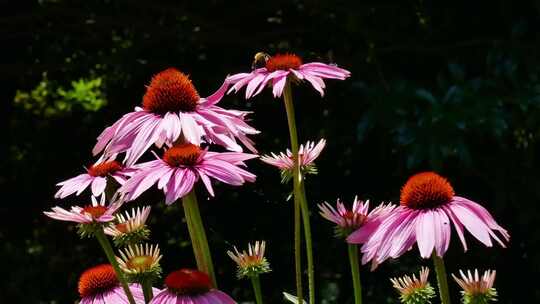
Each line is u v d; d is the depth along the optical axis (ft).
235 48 9.50
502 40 7.97
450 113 7.47
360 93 8.00
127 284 4.25
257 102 9.05
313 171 4.37
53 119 10.48
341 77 4.47
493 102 7.55
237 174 4.14
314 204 8.87
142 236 4.33
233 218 8.50
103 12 9.85
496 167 8.27
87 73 10.47
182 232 9.55
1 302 9.82
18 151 10.53
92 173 4.51
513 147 8.50
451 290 8.79
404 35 8.70
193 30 9.48
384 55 8.80
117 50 9.80
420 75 8.75
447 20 8.58
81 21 10.03
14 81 10.53
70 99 10.30
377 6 8.63
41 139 10.50
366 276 8.82
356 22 8.70
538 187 8.23
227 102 9.21
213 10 9.59
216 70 9.57
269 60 4.50
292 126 4.38
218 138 4.26
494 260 8.91
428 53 8.61
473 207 4.07
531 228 8.69
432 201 4.07
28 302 9.84
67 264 10.16
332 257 8.79
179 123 4.23
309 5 9.00
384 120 7.73
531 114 7.86
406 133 7.60
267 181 8.32
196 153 4.16
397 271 8.64
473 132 7.93
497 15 8.47
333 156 9.02
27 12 10.05
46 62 10.43
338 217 4.24
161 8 9.31
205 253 4.17
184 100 4.29
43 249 10.31
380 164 8.91
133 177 4.15
